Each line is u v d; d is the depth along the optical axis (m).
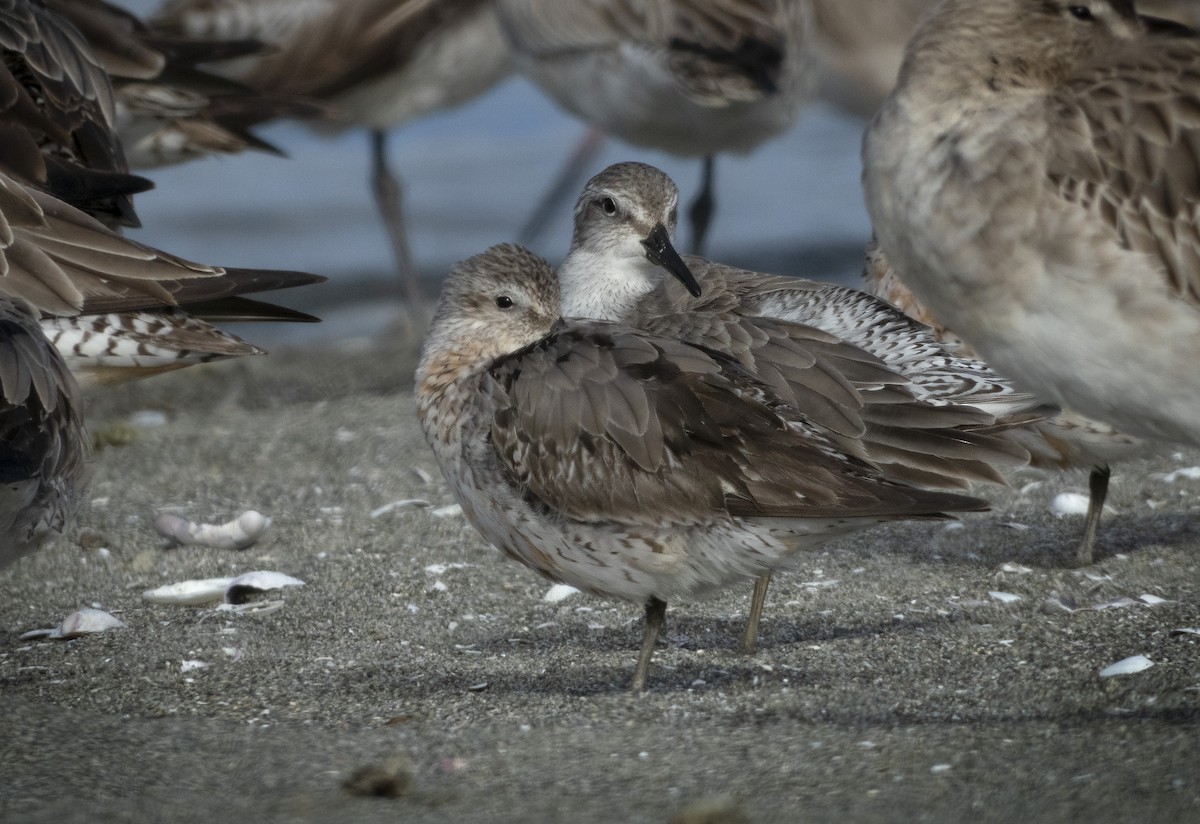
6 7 14.46
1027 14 10.79
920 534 13.33
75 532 14.03
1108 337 10.62
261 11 21.30
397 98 21.81
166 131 17.00
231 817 8.20
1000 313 10.81
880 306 12.93
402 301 24.48
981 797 8.12
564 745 9.20
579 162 27.31
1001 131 10.66
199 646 11.32
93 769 8.98
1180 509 13.70
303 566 13.12
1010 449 10.74
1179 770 8.30
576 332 11.05
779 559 10.38
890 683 10.13
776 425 10.34
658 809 8.18
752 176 29.61
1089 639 10.74
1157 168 10.59
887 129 10.99
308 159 31.03
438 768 8.90
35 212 12.41
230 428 17.53
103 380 13.01
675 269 13.99
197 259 25.80
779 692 10.08
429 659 11.03
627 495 10.34
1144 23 11.36
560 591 12.41
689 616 11.78
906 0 21.39
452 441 11.08
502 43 21.78
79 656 11.16
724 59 18.50
